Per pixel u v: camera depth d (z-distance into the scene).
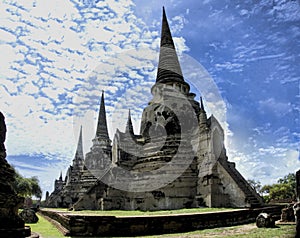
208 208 25.55
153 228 16.78
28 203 57.34
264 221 18.16
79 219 15.76
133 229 16.31
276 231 15.71
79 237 15.17
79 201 30.62
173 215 17.66
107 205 29.17
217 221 19.61
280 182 62.12
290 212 20.48
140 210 28.30
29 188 58.62
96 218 15.88
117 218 16.25
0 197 11.71
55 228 19.36
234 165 32.12
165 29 42.88
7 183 12.53
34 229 18.75
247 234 15.02
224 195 27.39
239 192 27.00
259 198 30.08
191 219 18.16
